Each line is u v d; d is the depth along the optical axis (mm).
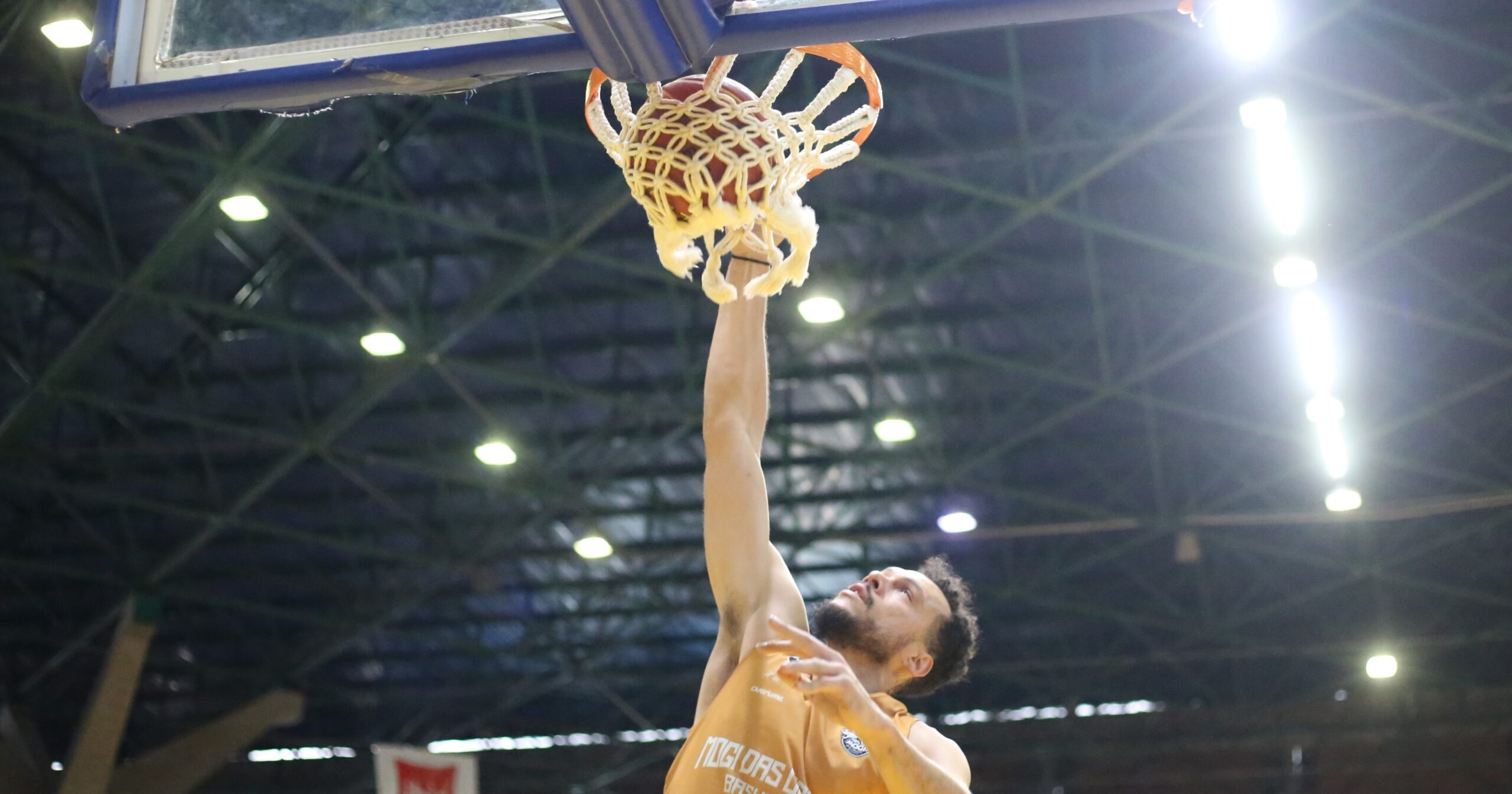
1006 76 13492
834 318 15898
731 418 2867
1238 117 13656
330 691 25078
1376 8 12562
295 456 17703
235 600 21391
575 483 19234
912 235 15414
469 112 13562
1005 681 25594
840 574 22438
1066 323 16734
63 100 13297
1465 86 13289
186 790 20312
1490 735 24500
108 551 20719
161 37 2957
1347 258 14789
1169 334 16328
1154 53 13125
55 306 16141
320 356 17266
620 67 2771
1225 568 21812
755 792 2465
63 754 25984
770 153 2826
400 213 13922
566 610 23500
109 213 14953
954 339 17047
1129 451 18969
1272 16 12305
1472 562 21109
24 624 23297
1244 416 17797
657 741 26422
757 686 2562
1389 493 19078
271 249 15484
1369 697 24734
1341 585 21375
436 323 15766
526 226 15148
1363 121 13812
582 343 17328
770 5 2744
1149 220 15062
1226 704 25406
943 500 20297
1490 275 15406
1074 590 22594
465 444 19047
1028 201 13930
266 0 2947
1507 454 18391
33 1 11773
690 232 2834
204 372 17453
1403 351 16719
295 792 26844
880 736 2318
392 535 21281
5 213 15023
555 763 26859
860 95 13617
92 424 18297
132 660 19469
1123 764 25969
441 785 14055
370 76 2848
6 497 20094
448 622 24016
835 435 18984
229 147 13203
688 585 22406
